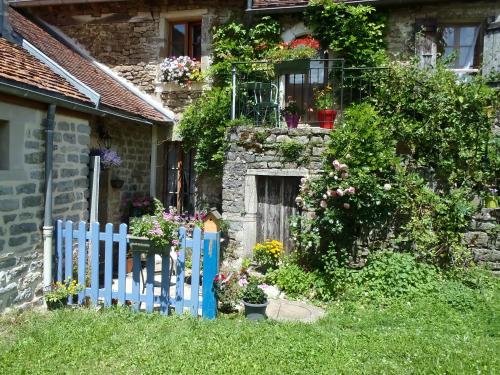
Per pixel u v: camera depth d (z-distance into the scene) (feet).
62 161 16.79
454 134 19.93
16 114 14.11
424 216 19.42
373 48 25.70
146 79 29.22
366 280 18.20
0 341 12.24
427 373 10.67
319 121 24.20
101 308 15.20
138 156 27.07
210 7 27.91
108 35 29.89
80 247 15.48
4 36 17.58
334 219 19.51
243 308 16.14
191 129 26.91
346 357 11.46
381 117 20.71
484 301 16.07
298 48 24.23
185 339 12.40
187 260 19.56
